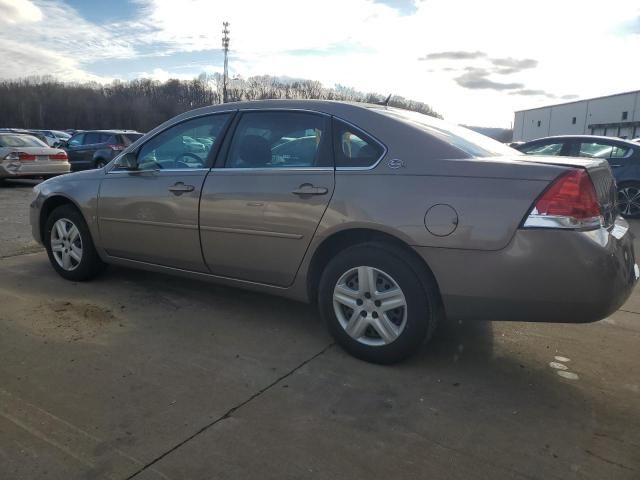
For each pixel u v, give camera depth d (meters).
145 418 2.60
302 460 2.31
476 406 2.79
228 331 3.71
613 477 2.24
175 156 4.06
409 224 2.95
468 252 2.83
